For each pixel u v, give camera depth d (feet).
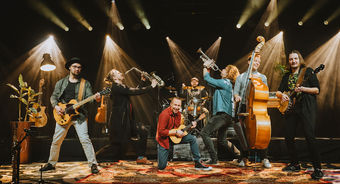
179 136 13.55
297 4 26.03
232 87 15.97
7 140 18.12
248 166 14.89
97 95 14.02
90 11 27.22
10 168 15.12
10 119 26.91
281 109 13.25
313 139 11.96
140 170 14.01
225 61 29.99
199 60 30.27
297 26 27.84
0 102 27.02
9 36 27.25
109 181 11.52
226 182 11.11
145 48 30.37
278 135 27.17
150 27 29.32
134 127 15.37
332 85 27.40
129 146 18.24
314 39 27.94
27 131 10.73
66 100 14.56
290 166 13.39
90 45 29.71
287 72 13.83
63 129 14.23
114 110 14.87
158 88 23.26
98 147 18.45
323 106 27.43
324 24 26.96
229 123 15.14
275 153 17.71
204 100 22.70
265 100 12.05
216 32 29.60
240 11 27.09
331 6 25.54
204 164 15.39
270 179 11.59
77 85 14.76
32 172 13.80
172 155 17.53
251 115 12.19
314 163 11.83
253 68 14.11
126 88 14.87
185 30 29.78
